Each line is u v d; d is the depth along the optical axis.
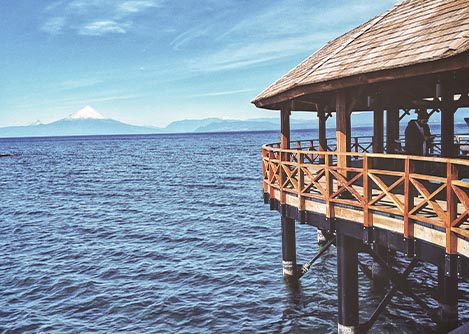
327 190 8.88
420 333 11.40
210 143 144.88
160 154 90.50
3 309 14.02
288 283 14.73
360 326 9.77
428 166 12.53
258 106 13.05
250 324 12.59
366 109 13.66
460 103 10.59
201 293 14.89
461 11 7.49
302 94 9.44
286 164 10.62
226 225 24.30
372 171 7.71
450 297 10.78
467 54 6.05
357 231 8.30
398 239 7.35
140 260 18.58
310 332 11.98
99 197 35.16
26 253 19.88
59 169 60.66
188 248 20.16
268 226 23.80
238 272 16.73
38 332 12.50
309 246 20.03
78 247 20.72
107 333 12.34
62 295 15.03
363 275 15.30
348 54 9.26
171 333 12.23
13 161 78.56
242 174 48.59
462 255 6.01
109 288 15.53
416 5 9.53
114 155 91.94
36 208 30.64
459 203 8.28
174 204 31.17
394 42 8.24
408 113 14.32
